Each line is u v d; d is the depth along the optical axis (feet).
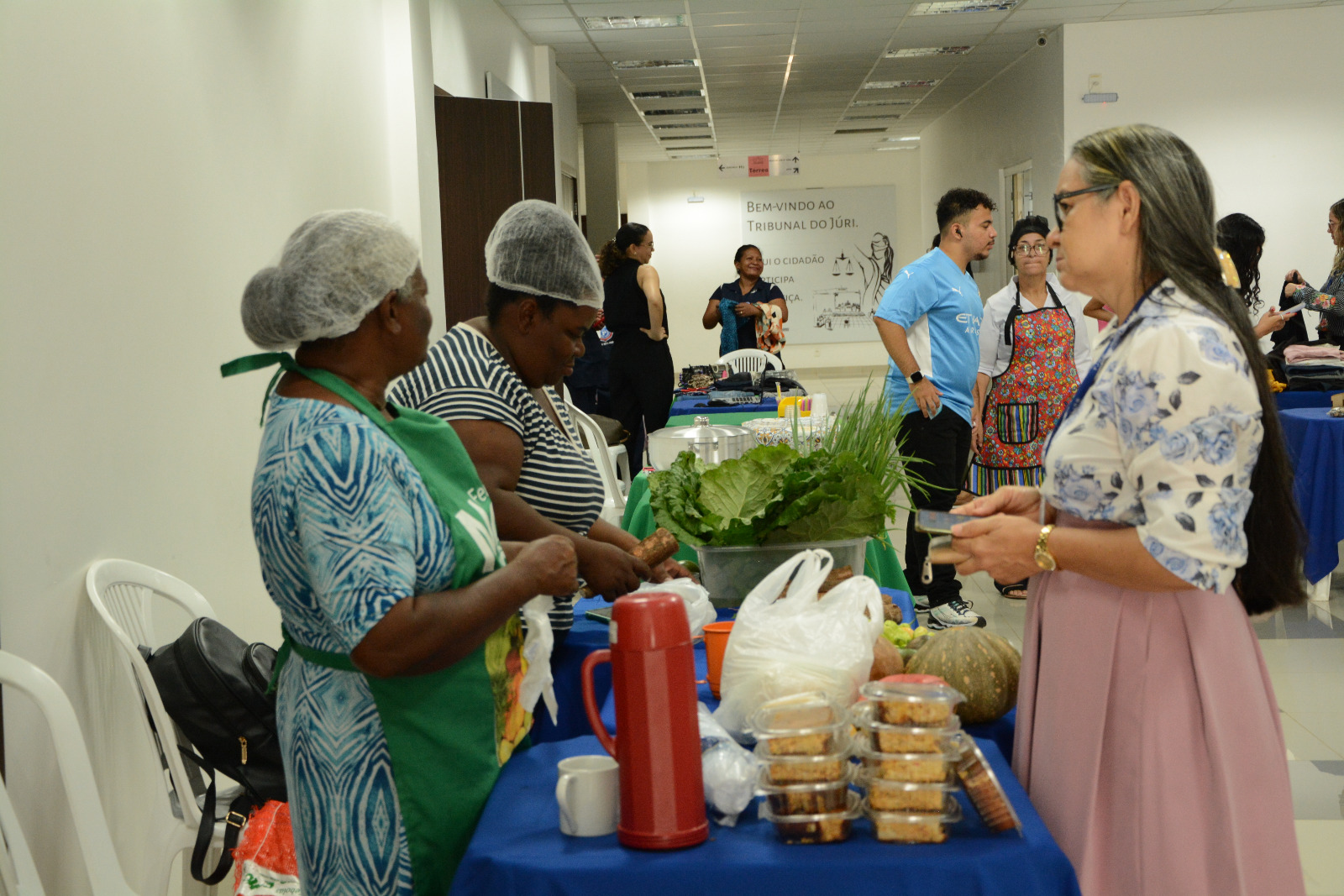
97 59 7.84
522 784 4.82
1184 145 4.44
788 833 4.10
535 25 31.01
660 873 3.93
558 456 6.47
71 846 7.00
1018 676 5.51
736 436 11.31
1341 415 15.40
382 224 4.50
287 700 4.66
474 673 4.75
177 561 8.86
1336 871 8.56
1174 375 4.09
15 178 6.74
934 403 14.34
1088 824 4.51
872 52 36.40
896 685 4.29
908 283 14.37
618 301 22.47
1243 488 4.17
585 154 49.24
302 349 4.58
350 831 4.52
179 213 9.18
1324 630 14.76
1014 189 40.57
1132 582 4.26
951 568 14.99
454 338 6.21
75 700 7.14
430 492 4.57
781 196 67.05
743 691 4.92
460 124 21.07
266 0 11.55
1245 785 4.41
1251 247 18.85
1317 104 32.37
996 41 35.27
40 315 6.95
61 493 7.11
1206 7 31.09
